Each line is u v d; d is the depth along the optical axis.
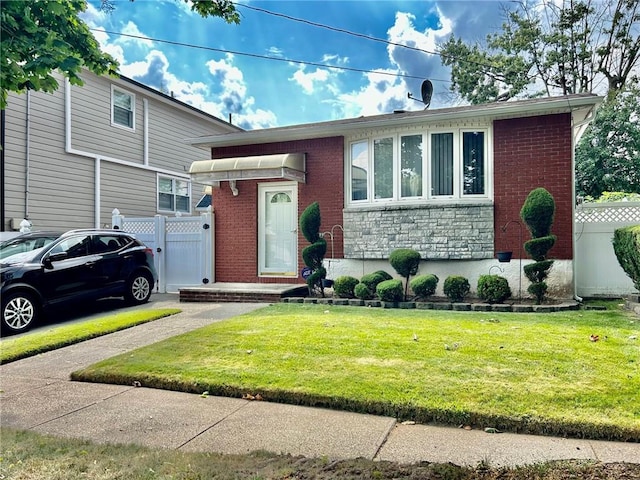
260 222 11.53
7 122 12.06
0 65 3.77
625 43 19.50
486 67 22.14
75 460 2.99
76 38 4.50
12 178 12.16
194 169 10.73
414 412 3.66
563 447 3.15
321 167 10.78
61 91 13.46
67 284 8.48
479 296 8.73
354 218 10.21
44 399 4.35
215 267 11.85
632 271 7.86
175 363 5.02
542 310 7.70
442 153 9.54
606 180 16.56
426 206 9.45
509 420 3.43
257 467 2.86
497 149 9.22
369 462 2.92
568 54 20.36
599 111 16.75
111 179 15.02
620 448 3.12
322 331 6.18
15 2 3.64
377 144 10.13
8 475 2.79
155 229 12.27
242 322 7.00
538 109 8.66
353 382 4.21
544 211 8.02
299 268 11.09
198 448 3.24
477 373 4.35
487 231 9.15
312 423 3.65
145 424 3.70
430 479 2.68
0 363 5.55
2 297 7.45
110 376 4.79
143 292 10.16
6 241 8.81
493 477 2.70
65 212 13.52
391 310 8.11
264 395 4.17
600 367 4.45
